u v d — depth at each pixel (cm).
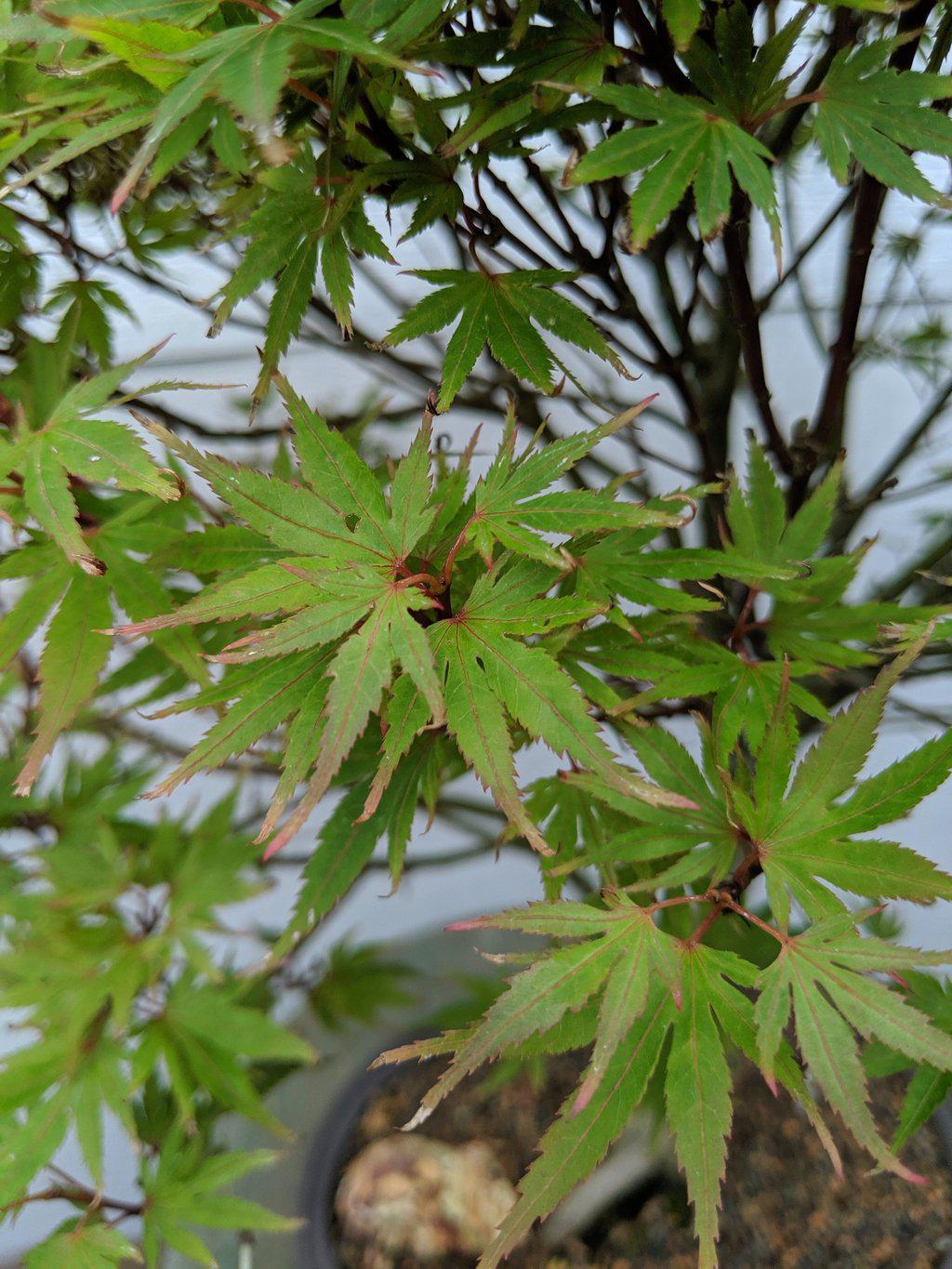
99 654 25
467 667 22
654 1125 32
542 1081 34
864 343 36
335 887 26
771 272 41
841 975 22
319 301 33
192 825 33
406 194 25
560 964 22
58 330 31
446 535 25
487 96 24
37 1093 29
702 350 35
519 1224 21
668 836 24
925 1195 31
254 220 24
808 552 28
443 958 39
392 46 22
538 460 23
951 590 32
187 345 41
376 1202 31
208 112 22
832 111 23
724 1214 31
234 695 23
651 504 26
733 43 23
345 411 38
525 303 25
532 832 20
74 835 32
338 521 23
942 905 37
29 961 29
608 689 26
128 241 32
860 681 34
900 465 35
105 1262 28
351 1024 36
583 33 24
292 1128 34
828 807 23
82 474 23
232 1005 31
